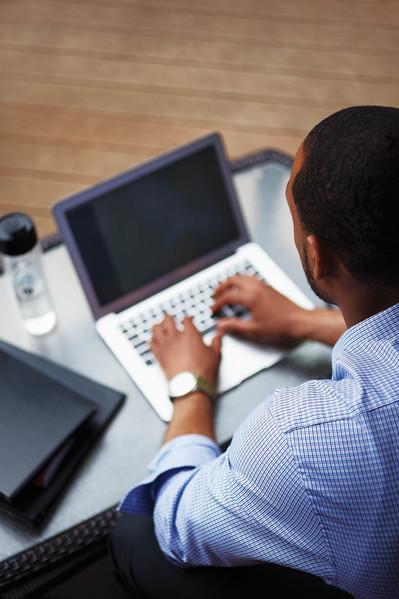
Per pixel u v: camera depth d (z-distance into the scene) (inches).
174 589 44.8
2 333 50.8
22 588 41.5
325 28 121.0
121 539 47.7
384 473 27.3
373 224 26.6
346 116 28.0
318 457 27.7
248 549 32.3
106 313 51.4
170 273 53.5
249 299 50.4
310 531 29.1
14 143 105.5
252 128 107.7
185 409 45.1
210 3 124.5
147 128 107.4
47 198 99.6
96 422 45.4
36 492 42.3
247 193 60.4
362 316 30.5
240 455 30.3
